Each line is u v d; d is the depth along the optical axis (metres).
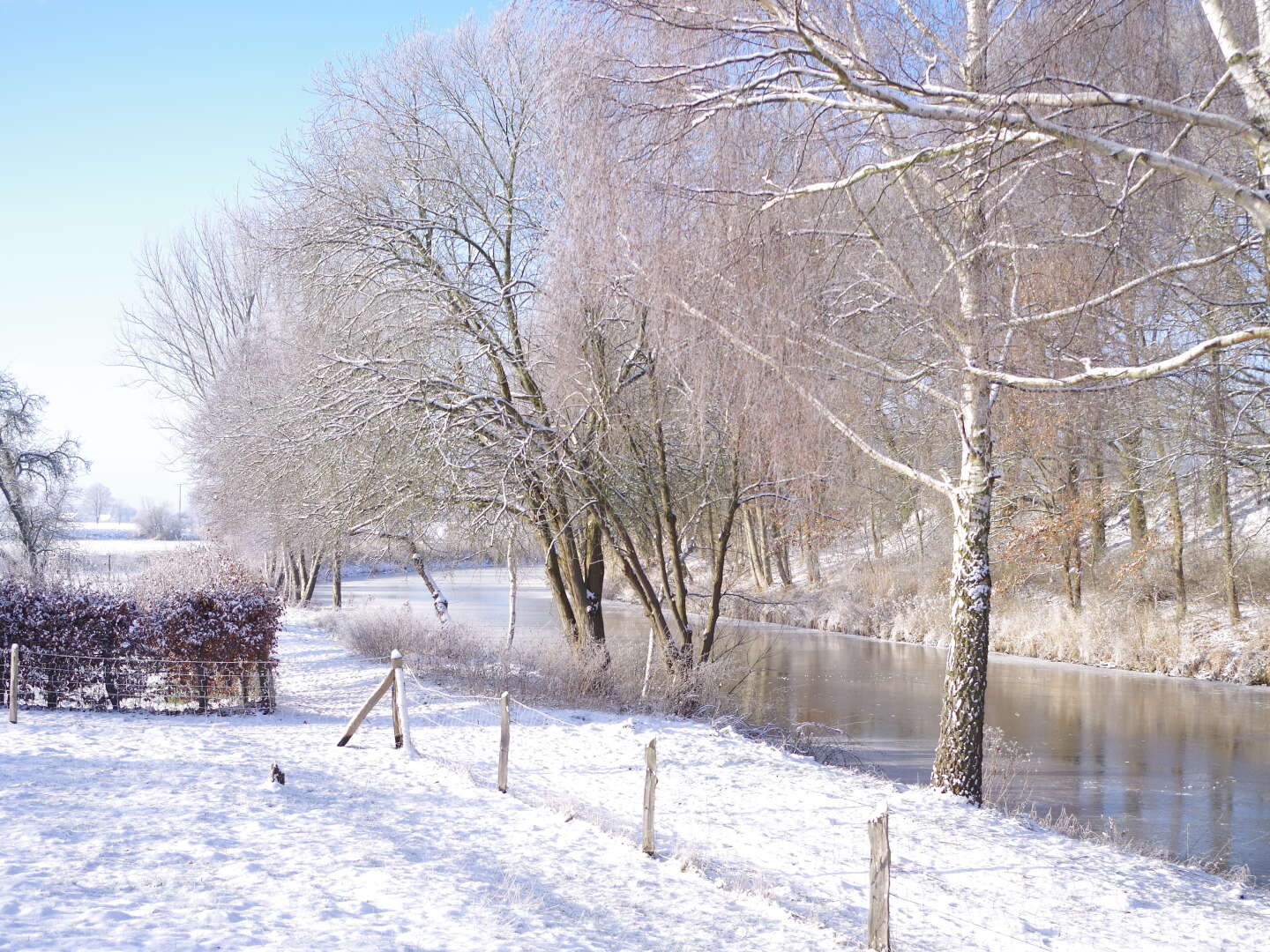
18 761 10.79
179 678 15.95
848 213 12.06
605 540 23.00
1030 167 10.19
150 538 92.44
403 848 8.23
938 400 14.00
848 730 19.86
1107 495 30.22
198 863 7.05
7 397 34.94
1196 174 7.78
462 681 19.45
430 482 19.55
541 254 17.06
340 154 19.20
